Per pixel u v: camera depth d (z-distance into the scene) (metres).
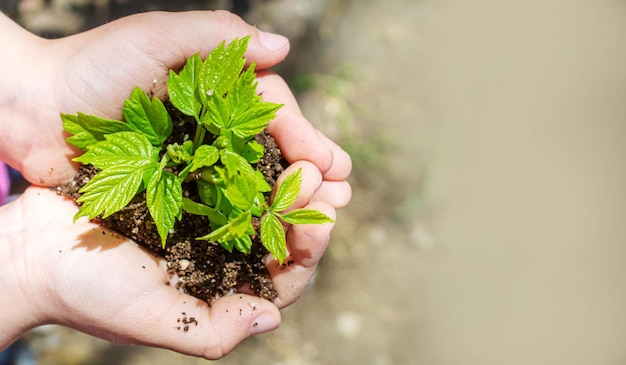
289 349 0.61
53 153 0.43
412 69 0.71
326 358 0.61
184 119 0.42
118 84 0.43
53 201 0.43
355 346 0.62
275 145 0.42
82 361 0.59
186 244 0.42
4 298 0.42
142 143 0.40
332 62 0.69
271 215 0.39
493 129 0.71
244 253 0.42
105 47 0.42
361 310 0.63
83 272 0.41
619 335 0.65
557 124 0.72
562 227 0.68
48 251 0.42
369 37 0.72
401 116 0.69
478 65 0.73
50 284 0.42
